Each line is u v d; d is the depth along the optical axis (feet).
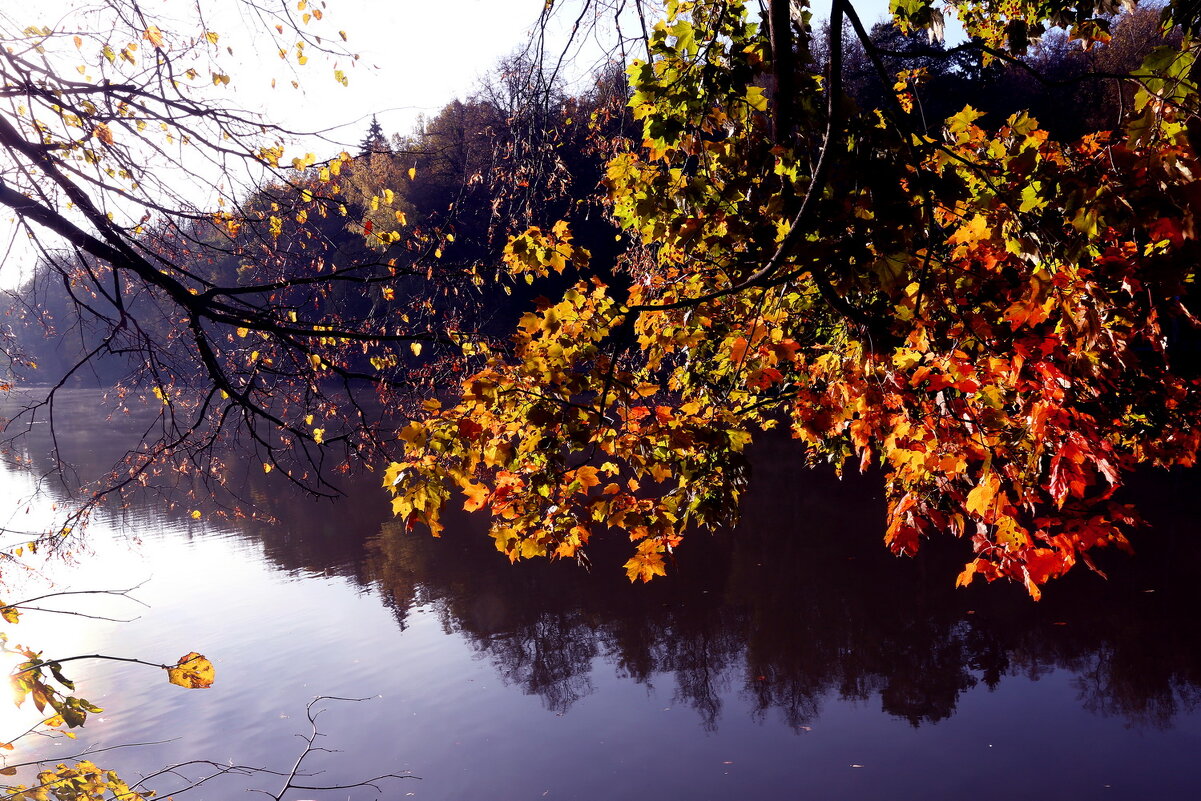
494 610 38.75
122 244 11.48
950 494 8.48
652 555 9.50
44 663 7.27
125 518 62.59
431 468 8.75
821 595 36.73
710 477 9.64
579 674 30.99
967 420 8.06
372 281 13.33
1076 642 29.43
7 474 85.40
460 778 23.94
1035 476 7.88
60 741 26.84
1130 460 11.83
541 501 9.43
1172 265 6.40
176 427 13.99
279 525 59.36
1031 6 12.50
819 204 7.72
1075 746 22.71
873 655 30.25
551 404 8.50
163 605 42.06
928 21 8.07
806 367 13.32
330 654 34.58
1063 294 6.98
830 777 22.38
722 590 38.42
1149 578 34.50
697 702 27.89
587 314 9.15
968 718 24.89
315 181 13.84
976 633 31.24
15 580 20.47
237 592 44.01
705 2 10.09
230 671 33.19
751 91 9.56
